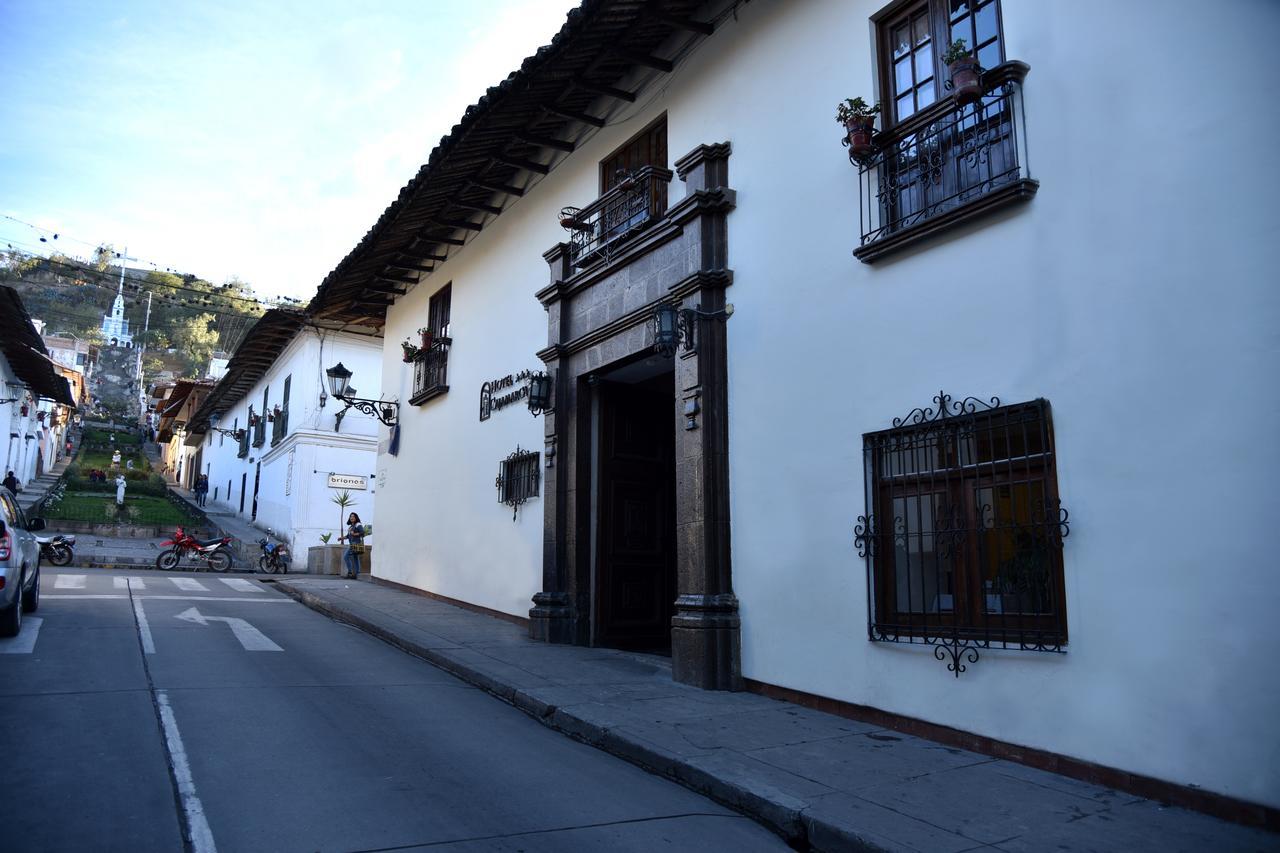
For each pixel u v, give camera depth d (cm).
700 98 931
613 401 1114
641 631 1103
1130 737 506
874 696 666
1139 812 472
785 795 495
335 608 1279
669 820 481
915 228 658
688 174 908
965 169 652
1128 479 524
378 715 677
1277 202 478
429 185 1259
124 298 8906
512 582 1199
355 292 1750
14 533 903
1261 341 476
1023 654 567
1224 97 506
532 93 1047
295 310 2184
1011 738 568
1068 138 581
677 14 913
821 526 728
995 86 620
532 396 1120
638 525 1123
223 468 3647
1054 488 561
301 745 575
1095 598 532
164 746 552
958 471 623
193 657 848
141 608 1162
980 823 454
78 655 816
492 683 805
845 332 727
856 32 755
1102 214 556
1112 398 538
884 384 686
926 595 641
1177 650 491
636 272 984
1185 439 501
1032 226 595
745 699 753
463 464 1388
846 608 698
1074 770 529
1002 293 608
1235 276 490
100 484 3566
